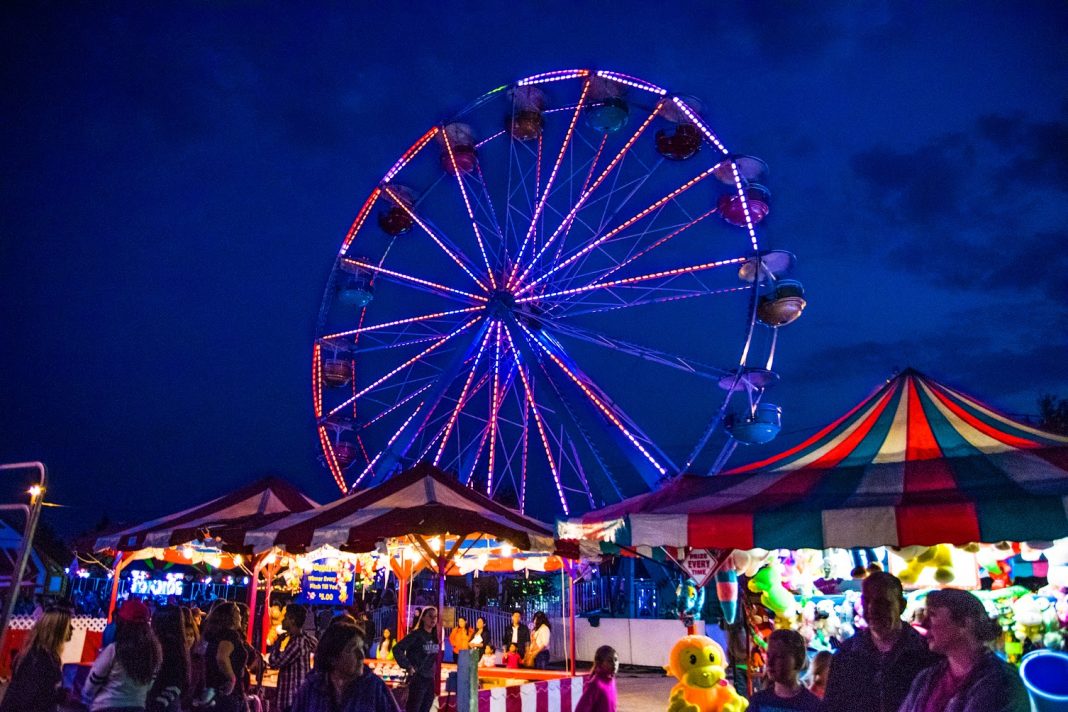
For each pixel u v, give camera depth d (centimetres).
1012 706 304
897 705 393
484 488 2342
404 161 2545
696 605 838
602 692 714
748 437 1973
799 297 1997
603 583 2222
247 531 1025
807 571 927
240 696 677
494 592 2622
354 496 1026
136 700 547
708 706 674
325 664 466
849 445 667
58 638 573
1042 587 928
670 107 2261
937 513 517
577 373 2261
